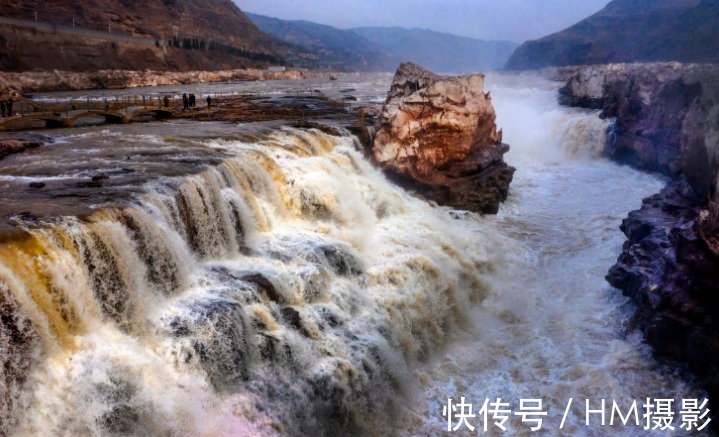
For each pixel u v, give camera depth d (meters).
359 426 13.74
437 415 14.56
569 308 19.25
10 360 9.95
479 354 17.11
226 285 14.50
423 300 17.83
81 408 10.34
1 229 11.74
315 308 15.28
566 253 23.36
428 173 26.92
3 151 21.38
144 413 10.94
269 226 19.06
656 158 33.22
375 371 14.47
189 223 16.03
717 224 13.25
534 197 30.53
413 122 26.70
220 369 12.43
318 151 24.92
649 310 16.06
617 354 16.27
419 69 30.52
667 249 16.14
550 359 16.55
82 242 12.17
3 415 9.62
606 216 26.97
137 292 13.09
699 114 21.03
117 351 11.46
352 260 17.89
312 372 13.48
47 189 15.91
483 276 21.27
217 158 19.75
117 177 17.09
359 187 23.23
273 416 12.31
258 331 13.52
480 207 27.17
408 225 22.38
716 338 13.80
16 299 10.18
